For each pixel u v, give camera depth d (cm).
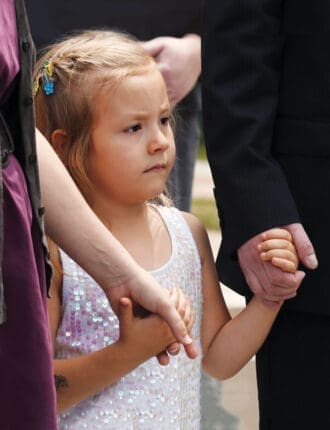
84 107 640
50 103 652
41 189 529
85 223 539
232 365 684
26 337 484
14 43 504
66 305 630
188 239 679
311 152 680
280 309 702
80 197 542
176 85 869
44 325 490
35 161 512
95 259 542
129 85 636
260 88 678
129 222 656
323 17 666
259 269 670
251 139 673
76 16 851
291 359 706
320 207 681
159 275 656
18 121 512
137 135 639
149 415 634
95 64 641
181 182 913
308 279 688
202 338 689
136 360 590
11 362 483
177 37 880
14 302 483
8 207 485
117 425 628
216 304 691
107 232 545
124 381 631
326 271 682
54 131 651
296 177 686
